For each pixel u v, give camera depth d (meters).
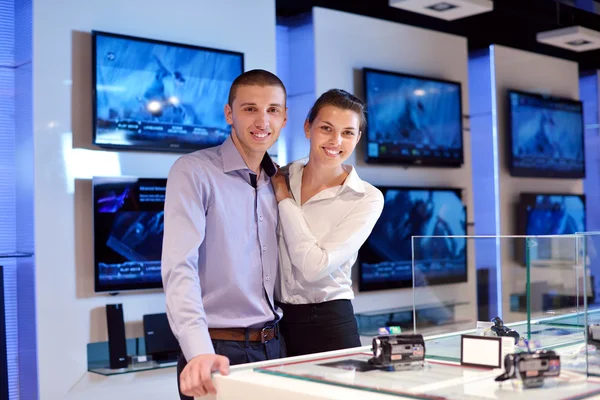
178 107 4.65
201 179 1.96
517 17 6.54
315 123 2.09
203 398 1.62
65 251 4.26
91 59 4.35
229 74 4.89
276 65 5.28
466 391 1.29
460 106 6.31
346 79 5.66
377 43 5.86
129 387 4.22
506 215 6.77
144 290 4.52
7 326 4.41
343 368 1.52
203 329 1.75
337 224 2.15
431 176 6.19
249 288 2.04
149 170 4.61
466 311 1.93
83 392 4.22
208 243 2.00
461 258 1.93
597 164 7.75
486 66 6.89
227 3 4.97
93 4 4.40
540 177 6.99
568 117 7.25
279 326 2.20
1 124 4.44
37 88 4.20
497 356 1.48
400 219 5.79
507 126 6.80
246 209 2.04
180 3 4.75
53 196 4.24
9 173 4.46
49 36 4.24
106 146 4.37
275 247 2.11
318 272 2.01
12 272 4.43
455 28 6.79
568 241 1.73
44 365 4.16
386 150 5.75
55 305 4.21
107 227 4.32
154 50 4.55
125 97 4.43
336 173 2.16
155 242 4.50
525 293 1.85
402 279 5.77
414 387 1.32
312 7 5.52
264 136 2.01
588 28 6.70
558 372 1.35
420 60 6.13
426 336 1.87
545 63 7.18
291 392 1.36
